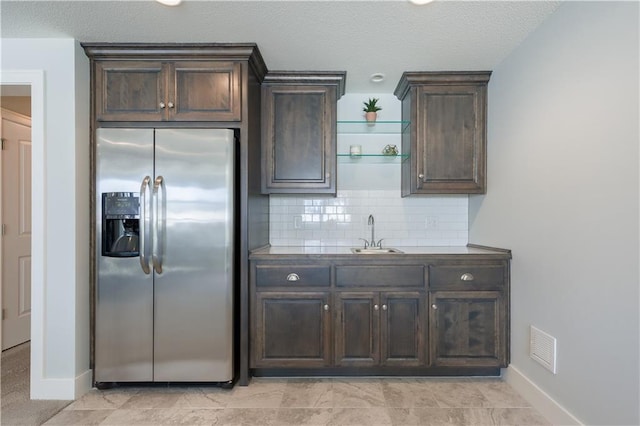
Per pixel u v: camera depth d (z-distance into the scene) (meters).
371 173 3.20
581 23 1.75
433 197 3.20
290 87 2.79
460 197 3.20
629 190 1.48
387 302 2.46
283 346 2.45
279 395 2.28
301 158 2.79
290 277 2.45
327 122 2.79
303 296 2.45
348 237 3.18
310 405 2.16
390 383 2.44
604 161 1.61
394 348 2.46
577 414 1.78
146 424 1.96
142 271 2.29
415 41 2.28
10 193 3.17
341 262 2.46
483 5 1.89
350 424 1.97
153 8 1.93
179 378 2.30
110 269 2.29
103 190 2.29
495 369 2.55
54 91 2.26
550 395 2.00
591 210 1.69
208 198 2.30
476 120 2.79
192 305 2.29
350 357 2.46
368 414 2.06
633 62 1.46
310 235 3.18
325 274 2.46
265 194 2.93
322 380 2.48
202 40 2.29
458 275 2.46
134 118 2.38
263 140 2.78
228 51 2.34
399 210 3.20
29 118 3.39
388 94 3.22
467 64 2.61
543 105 2.06
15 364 2.80
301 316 2.46
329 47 2.37
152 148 2.29
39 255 2.23
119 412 2.08
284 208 3.18
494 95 2.68
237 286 2.44
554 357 1.96
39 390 2.22
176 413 2.07
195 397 2.25
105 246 2.29
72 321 2.24
